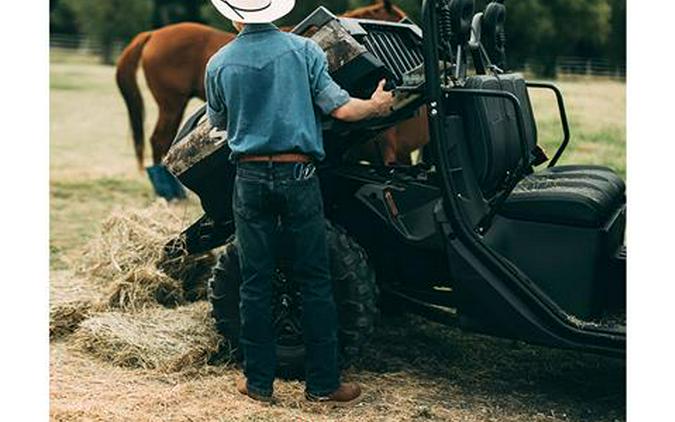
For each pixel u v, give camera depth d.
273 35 3.42
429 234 3.73
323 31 3.64
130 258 4.65
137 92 8.25
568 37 25.52
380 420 3.43
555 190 3.63
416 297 4.00
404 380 3.86
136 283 4.42
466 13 3.72
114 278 4.60
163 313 4.27
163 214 5.09
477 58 4.07
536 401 3.68
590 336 3.40
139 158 8.29
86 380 3.76
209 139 3.81
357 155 5.43
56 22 35.19
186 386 3.68
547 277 3.54
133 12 32.69
